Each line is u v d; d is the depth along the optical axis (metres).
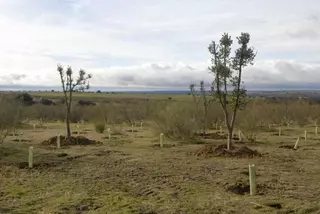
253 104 39.22
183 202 10.27
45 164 16.31
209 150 18.98
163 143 24.25
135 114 43.12
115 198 10.62
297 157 18.17
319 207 9.45
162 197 10.84
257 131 31.30
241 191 11.55
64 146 22.61
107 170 15.03
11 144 23.27
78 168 15.52
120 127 36.91
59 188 12.01
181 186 12.15
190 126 26.25
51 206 10.03
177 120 26.31
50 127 40.25
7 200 10.70
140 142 25.00
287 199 10.38
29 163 15.66
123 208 9.72
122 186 12.29
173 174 14.12
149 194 11.28
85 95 108.75
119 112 43.66
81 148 21.77
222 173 14.23
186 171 14.68
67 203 10.20
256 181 12.71
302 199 10.39
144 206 9.90
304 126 41.81
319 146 22.91
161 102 38.59
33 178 13.59
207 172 14.46
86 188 11.98
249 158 17.73
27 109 49.16
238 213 9.26
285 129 37.56
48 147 22.17
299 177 13.46
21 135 30.44
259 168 15.20
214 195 10.97
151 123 29.61
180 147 22.23
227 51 18.81
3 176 13.93
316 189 11.63
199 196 10.89
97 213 9.39
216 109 37.12
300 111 44.53
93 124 40.75
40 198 10.85
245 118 29.41
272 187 11.86
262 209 9.52
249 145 23.55
